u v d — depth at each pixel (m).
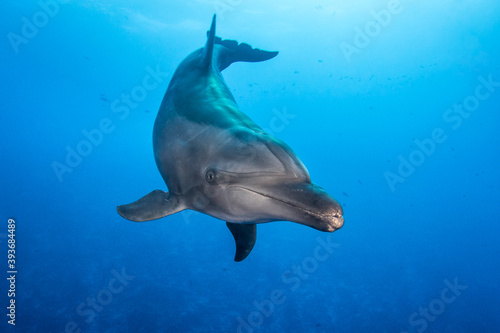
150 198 2.98
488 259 20.55
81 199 21.72
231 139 2.37
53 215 18.94
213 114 2.72
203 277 14.47
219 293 13.71
